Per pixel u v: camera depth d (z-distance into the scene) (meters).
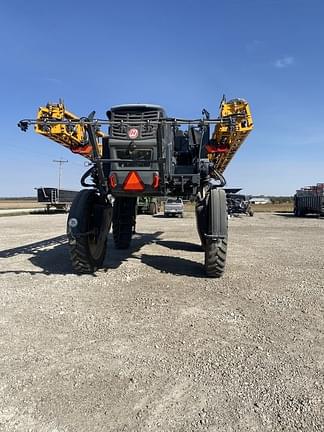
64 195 39.59
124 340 3.83
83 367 3.25
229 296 5.47
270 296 5.50
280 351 3.60
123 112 6.31
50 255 8.73
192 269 7.31
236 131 8.07
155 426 2.46
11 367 3.24
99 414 2.58
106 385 2.96
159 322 4.35
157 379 3.05
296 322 4.42
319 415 2.59
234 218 29.81
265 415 2.58
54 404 2.70
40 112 7.46
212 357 3.46
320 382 3.03
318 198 31.53
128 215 10.02
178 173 7.54
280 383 3.01
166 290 5.73
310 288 5.98
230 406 2.69
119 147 6.24
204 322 4.37
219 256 6.37
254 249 10.28
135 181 6.30
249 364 3.32
